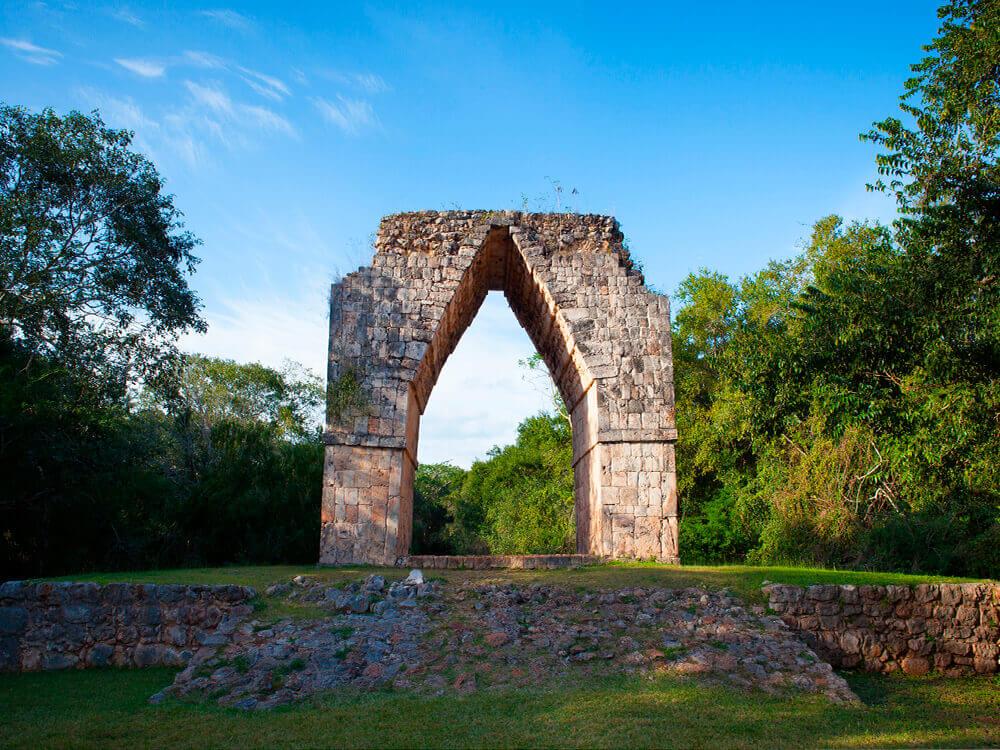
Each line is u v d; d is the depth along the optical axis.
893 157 10.27
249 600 10.88
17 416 16.94
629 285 17.38
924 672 10.04
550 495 32.31
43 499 18.61
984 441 10.20
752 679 8.56
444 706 7.64
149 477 21.62
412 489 18.80
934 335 9.97
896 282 10.48
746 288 28.97
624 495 15.98
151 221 23.19
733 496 24.88
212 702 8.02
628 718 7.26
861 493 20.56
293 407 40.28
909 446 10.82
